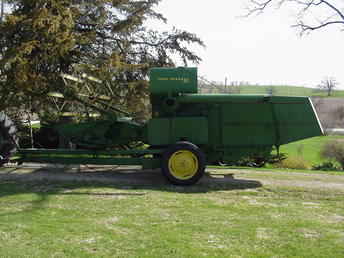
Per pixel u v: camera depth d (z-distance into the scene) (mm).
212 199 6141
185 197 6223
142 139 8195
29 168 8844
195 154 7133
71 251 3811
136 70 12219
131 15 11508
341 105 44562
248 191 6828
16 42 8422
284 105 7562
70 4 9344
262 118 7629
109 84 11195
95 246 3957
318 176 8680
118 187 6918
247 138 7660
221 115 7695
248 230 4578
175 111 7711
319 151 18984
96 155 7992
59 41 8305
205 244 4086
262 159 7961
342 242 4234
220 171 9117
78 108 11273
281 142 7594
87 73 9828
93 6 10641
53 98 10156
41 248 3873
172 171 7211
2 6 8828
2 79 8648
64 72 10305
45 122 10258
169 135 7559
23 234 4250
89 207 5445
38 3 8289
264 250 3957
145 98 12203
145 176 8203
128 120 8445
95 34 10492
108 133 8219
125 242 4086
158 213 5211
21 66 7984
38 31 8219
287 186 7312
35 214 5023
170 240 4172
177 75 7559
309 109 7547
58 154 8102
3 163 8930
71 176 7980
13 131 8820
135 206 5555
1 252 3750
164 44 12820
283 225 4809
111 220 4848
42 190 6496
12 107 10078
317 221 5020
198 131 7516
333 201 6273
